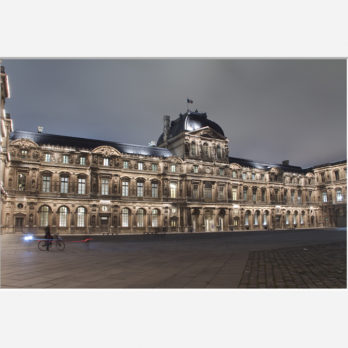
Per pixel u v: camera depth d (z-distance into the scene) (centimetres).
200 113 9631
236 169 9912
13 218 6431
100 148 7550
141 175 8138
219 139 9544
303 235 6153
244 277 1645
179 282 1530
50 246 3541
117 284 1488
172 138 9500
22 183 6681
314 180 12131
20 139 6700
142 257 2573
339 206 11194
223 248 3400
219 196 9331
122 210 7800
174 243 4216
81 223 7238
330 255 2630
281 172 11156
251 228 10031
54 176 7062
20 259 2466
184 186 8631
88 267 2027
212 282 1523
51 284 1496
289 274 1731
